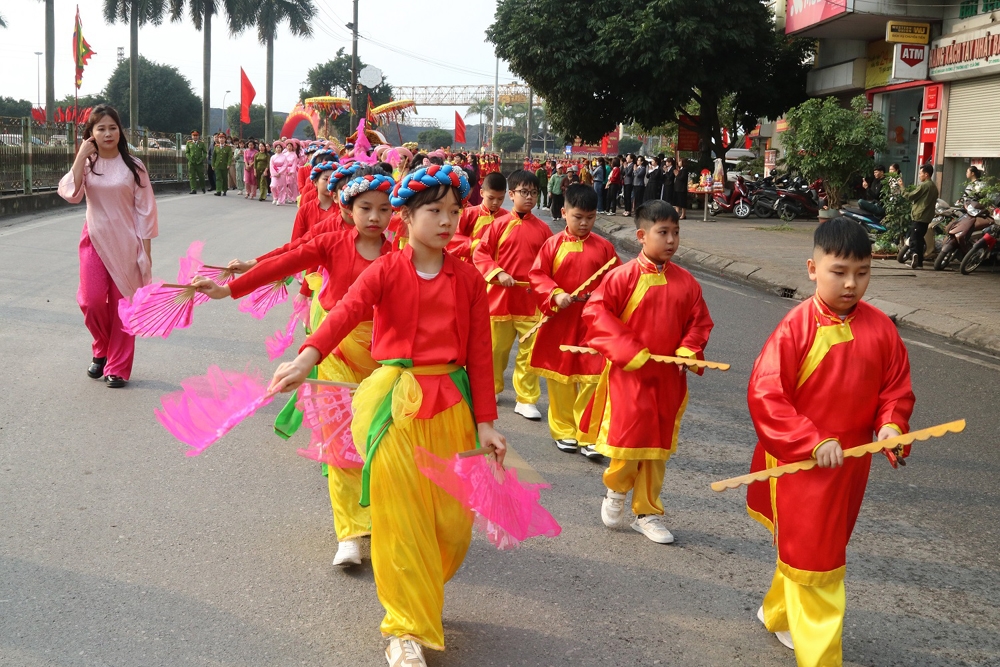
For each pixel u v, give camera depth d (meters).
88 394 6.76
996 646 3.86
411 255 3.51
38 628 3.68
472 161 18.81
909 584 4.42
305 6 45.78
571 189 6.18
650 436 4.69
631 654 3.69
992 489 5.72
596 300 4.85
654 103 26.95
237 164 32.16
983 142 19.98
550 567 4.46
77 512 4.80
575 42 26.98
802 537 3.38
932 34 21.81
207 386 3.50
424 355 3.48
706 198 24.92
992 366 9.05
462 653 3.63
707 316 4.88
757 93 28.59
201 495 5.11
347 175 5.22
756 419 3.44
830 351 3.41
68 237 14.92
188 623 3.77
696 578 4.39
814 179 22.66
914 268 15.45
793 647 3.65
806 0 24.38
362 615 3.90
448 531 3.54
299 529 4.73
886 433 3.30
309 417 4.25
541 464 5.96
